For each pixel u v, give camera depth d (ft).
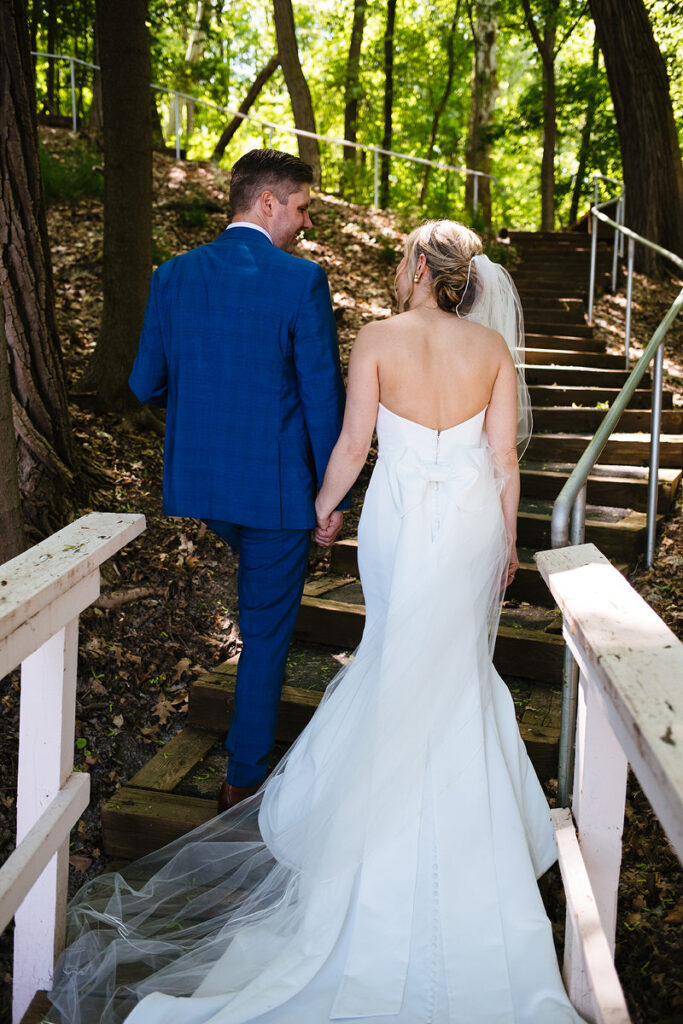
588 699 5.66
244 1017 6.40
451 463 7.61
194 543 14.49
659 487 15.62
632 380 11.93
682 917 8.44
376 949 6.73
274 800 8.43
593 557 6.37
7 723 10.82
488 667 7.72
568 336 26.20
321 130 69.21
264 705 8.90
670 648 4.59
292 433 8.54
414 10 61.00
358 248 34.40
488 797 7.13
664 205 36.35
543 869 7.71
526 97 58.39
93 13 31.73
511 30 58.03
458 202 57.67
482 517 7.61
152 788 9.82
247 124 61.26
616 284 32.71
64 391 14.30
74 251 27.94
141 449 17.71
